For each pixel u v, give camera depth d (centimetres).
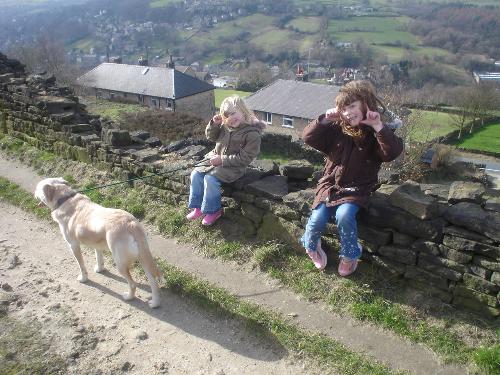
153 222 303
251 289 239
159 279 231
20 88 429
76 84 2212
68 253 285
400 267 221
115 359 204
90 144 360
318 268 238
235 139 259
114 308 235
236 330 217
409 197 211
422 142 1130
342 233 216
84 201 243
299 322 216
